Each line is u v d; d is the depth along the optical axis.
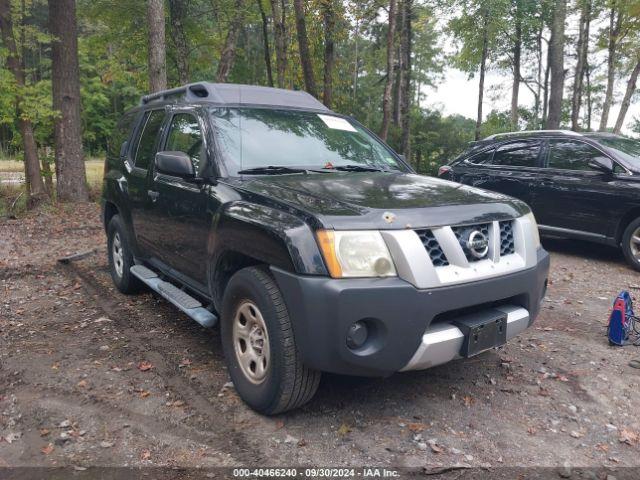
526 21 19.19
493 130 23.94
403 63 19.25
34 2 15.09
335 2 13.74
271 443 2.92
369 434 3.02
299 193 3.19
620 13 15.67
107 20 16.23
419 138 24.64
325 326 2.72
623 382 3.73
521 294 3.27
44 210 10.88
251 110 4.21
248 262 3.40
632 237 6.84
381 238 2.81
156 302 5.37
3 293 5.65
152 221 4.55
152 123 5.05
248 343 3.23
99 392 3.48
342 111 21.92
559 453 2.89
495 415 3.26
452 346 2.96
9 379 3.66
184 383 3.61
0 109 12.12
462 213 3.07
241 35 25.33
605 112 18.52
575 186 7.30
